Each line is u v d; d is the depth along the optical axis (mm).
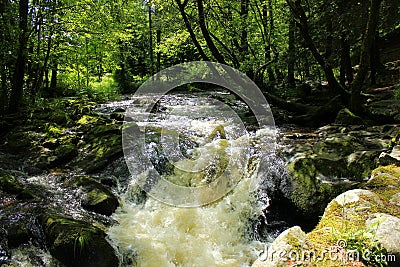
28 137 6184
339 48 12484
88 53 15008
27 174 4977
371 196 3113
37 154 5602
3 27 7023
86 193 4320
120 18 12203
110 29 10867
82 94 13578
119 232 3797
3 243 3256
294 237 2549
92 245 3225
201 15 8469
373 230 2475
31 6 8055
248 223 4293
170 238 3898
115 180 4996
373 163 4355
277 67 11859
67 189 4465
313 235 2654
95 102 11891
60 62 12000
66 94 14836
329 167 4453
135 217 4191
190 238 3984
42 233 3463
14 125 6836
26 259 3188
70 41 9773
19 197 4070
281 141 6012
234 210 4367
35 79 9195
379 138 5887
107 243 3400
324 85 14211
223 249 3928
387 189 3314
